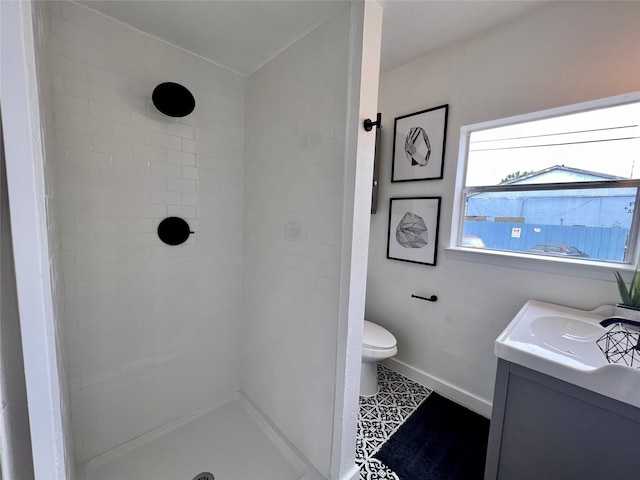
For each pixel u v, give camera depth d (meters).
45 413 0.51
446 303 1.83
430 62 1.82
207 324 1.65
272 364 1.55
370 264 2.27
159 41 1.32
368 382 1.86
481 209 1.74
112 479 1.24
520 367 0.96
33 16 0.62
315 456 1.29
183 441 1.46
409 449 1.44
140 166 1.32
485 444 1.47
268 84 1.47
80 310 1.21
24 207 0.46
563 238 1.46
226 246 1.68
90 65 1.15
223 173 1.62
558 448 0.91
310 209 1.26
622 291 1.20
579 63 1.30
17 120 0.44
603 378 0.79
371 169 1.10
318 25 1.17
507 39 1.49
